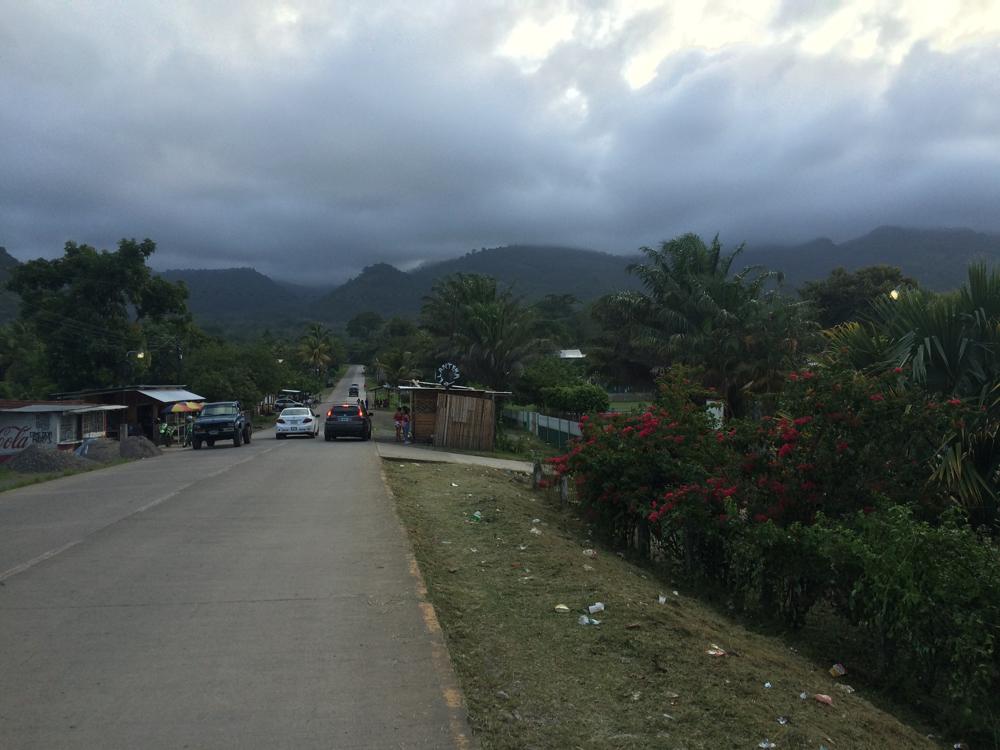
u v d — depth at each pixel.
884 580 5.80
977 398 8.84
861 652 6.86
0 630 5.46
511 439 35.47
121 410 43.41
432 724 3.89
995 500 8.57
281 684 4.39
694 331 35.53
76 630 5.43
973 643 5.20
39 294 50.34
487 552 8.49
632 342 37.41
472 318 49.03
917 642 5.55
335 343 136.75
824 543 6.52
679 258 37.47
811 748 4.07
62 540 9.05
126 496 13.33
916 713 5.72
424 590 6.45
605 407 41.41
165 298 52.25
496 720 4.05
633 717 4.21
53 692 4.30
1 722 3.92
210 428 30.38
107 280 49.97
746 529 7.69
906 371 8.88
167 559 7.81
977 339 9.09
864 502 8.28
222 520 10.23
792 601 7.32
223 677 4.50
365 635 5.27
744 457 8.95
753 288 36.75
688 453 9.91
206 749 3.62
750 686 4.88
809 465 8.35
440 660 4.79
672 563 9.78
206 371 59.25
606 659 5.11
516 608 6.27
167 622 5.60
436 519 10.65
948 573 5.50
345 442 33.25
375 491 13.23
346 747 3.64
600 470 10.66
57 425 33.31
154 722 3.90
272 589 6.52
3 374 68.25
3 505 12.99
